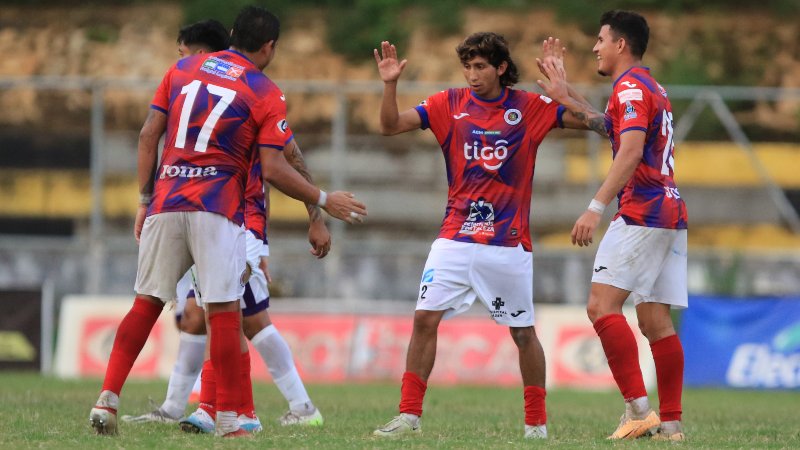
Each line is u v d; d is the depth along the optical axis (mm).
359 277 69062
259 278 28344
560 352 57344
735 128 74125
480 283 24547
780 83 100750
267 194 28969
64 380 51781
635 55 25156
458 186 24781
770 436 26609
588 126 24812
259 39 23531
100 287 67500
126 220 71375
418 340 24812
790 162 76562
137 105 91062
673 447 22016
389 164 72250
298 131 83625
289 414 28797
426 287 24703
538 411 24766
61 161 77750
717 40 103812
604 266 24656
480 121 24609
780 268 69000
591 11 103562
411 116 24984
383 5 103688
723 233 74375
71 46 102562
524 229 24703
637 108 23906
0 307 59531
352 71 99688
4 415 27906
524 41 101125
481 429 27172
